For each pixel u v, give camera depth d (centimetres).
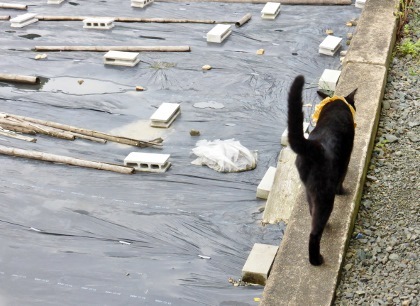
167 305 604
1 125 912
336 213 555
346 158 527
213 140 874
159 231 707
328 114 541
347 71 793
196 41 1177
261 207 737
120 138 872
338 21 1226
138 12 1320
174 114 927
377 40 873
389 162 672
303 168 506
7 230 716
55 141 884
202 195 767
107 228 714
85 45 1179
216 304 600
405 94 809
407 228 575
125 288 626
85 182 794
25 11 1359
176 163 830
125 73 1073
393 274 522
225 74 1051
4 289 630
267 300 481
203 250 677
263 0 1331
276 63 1077
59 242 696
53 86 1045
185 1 1367
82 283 634
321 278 496
